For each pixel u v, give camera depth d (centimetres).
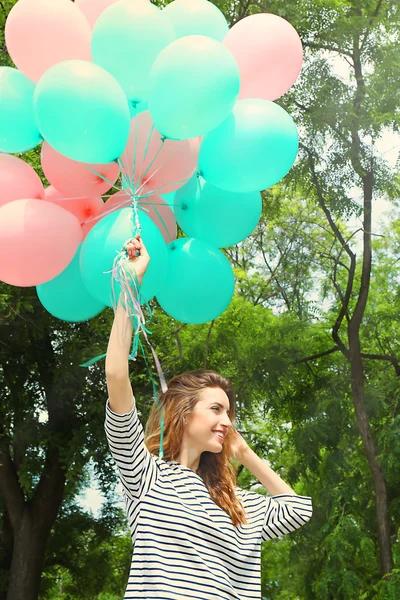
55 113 341
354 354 1302
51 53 381
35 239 380
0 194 402
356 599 1165
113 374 234
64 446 1267
